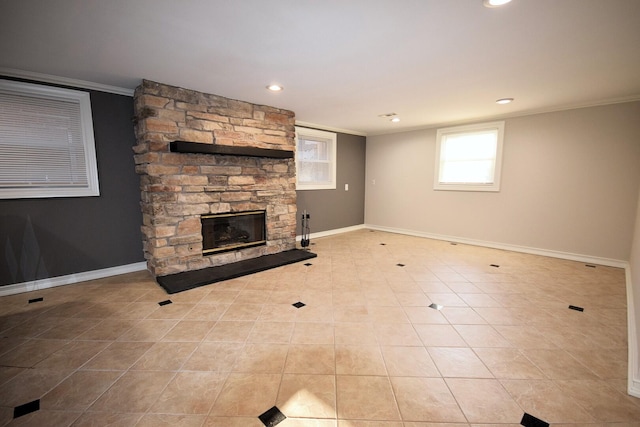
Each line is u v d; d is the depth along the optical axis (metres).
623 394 1.56
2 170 2.74
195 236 3.41
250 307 2.59
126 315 2.42
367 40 2.09
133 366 1.78
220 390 1.58
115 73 2.75
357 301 2.73
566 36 2.02
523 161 4.42
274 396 1.54
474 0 1.60
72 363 1.80
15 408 1.45
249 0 1.60
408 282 3.23
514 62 2.49
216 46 2.19
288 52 2.29
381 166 6.32
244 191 3.81
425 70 2.68
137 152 3.23
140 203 3.50
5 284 2.81
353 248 4.79
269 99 3.64
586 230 3.98
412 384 1.64
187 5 1.66
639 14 1.72
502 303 2.69
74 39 2.07
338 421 1.39
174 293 2.85
